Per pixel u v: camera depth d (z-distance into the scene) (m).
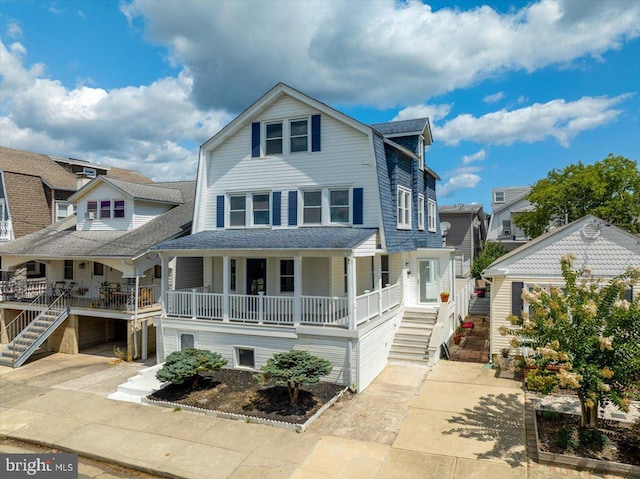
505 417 10.70
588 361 8.79
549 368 12.02
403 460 8.77
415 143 19.75
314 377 11.21
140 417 11.30
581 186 27.33
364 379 13.10
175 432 10.32
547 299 9.41
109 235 20.47
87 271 21.53
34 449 9.90
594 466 8.22
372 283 18.41
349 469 8.44
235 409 11.39
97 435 10.28
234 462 8.81
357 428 10.30
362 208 15.61
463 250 39.56
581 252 13.95
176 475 8.41
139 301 18.16
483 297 27.72
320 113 16.27
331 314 13.94
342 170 15.91
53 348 19.25
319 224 16.28
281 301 14.42
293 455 9.05
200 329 14.98
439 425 10.34
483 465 8.49
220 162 18.00
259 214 17.34
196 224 18.02
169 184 26.39
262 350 14.12
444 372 14.34
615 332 8.72
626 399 8.24
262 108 17.09
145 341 17.92
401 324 17.38
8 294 21.69
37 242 21.67
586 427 9.36
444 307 17.11
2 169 25.06
